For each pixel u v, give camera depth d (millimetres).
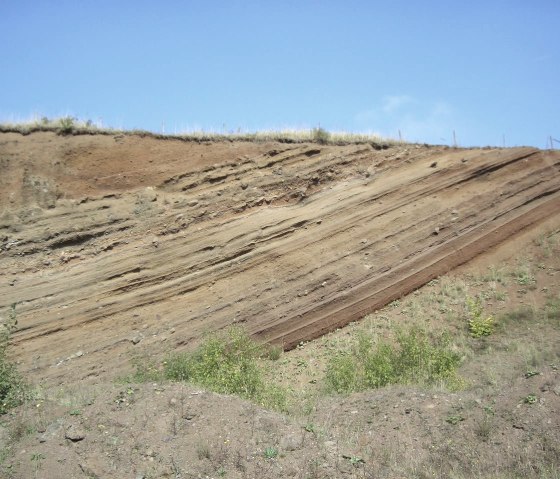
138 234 14695
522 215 15500
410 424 8305
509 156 16391
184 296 13672
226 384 9789
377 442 7859
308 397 10242
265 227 14773
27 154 16172
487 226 15234
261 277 13945
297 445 7230
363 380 10609
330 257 14273
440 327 12789
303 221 14906
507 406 8406
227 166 16469
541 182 16047
